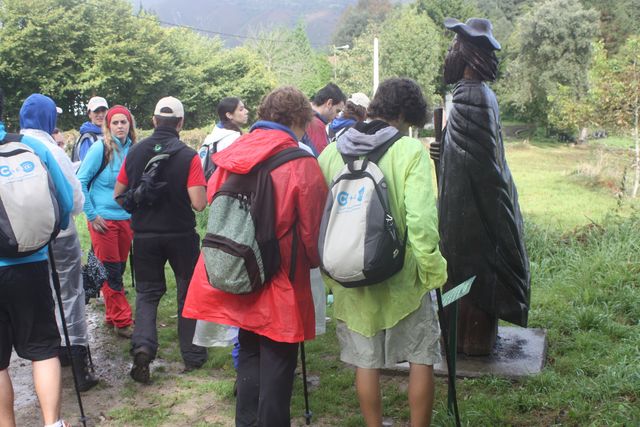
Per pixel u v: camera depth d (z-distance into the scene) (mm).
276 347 2979
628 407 3438
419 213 2678
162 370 4520
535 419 3512
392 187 2826
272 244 2867
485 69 3854
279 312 2898
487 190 3916
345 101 5734
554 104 40594
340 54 48281
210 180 3158
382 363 3053
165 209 4246
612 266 5938
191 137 29875
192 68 48188
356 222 2736
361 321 2979
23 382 4461
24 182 3094
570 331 4848
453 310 3344
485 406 3621
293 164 2891
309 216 2898
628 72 17766
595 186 19281
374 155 2838
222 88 49844
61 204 3447
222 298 3008
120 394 4137
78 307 4266
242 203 2873
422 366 3037
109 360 4730
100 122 5980
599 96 18922
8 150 3168
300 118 3053
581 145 41438
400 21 45781
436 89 49469
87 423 3754
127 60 41688
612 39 52219
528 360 4211
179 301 4430
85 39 41469
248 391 3125
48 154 3387
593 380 3852
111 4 42969
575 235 7477
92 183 4984
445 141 4016
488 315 4203
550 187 19641
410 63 43688
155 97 45844
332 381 4168
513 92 45250
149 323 4242
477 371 4062
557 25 41875
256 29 66812
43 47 39562
